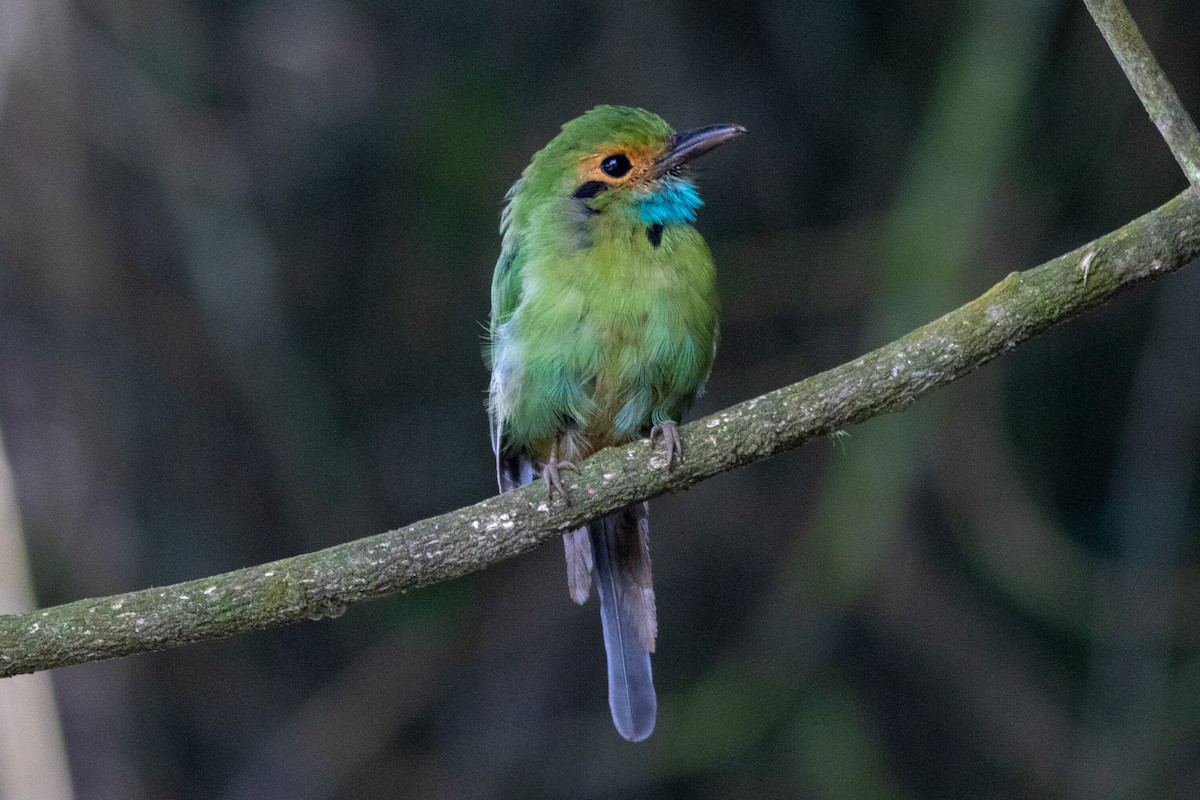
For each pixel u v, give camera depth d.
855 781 11.11
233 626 6.29
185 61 12.27
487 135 13.01
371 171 13.17
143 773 11.62
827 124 13.04
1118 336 13.16
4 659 6.13
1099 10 5.66
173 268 12.48
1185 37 12.69
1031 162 12.14
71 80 11.33
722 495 13.07
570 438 8.35
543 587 12.95
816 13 12.88
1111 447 13.03
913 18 13.03
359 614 13.04
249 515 12.58
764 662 11.59
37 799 9.11
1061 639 12.61
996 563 11.65
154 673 12.30
